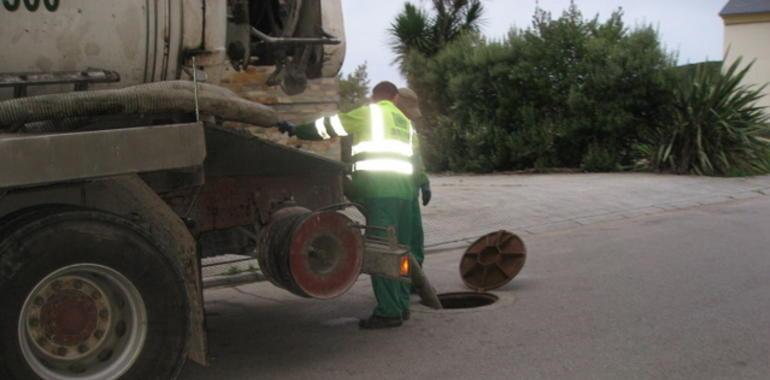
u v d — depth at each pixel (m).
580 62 17.45
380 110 6.34
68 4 4.70
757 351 5.44
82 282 4.37
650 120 17.25
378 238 6.08
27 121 4.35
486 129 18.31
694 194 13.55
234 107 5.26
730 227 10.47
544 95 17.97
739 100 16.39
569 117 17.80
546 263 8.69
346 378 5.19
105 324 4.45
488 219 11.36
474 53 18.81
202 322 4.79
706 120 16.03
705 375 4.99
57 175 4.12
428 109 20.33
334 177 5.79
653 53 16.78
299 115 9.61
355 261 5.39
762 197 13.44
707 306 6.61
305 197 5.69
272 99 9.34
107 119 4.76
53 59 4.70
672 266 8.20
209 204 5.30
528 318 6.44
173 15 5.09
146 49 5.00
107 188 4.61
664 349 5.52
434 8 22.33
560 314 6.52
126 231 4.38
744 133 16.08
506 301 7.04
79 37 4.75
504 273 7.59
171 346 4.54
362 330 6.32
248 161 5.27
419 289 6.93
